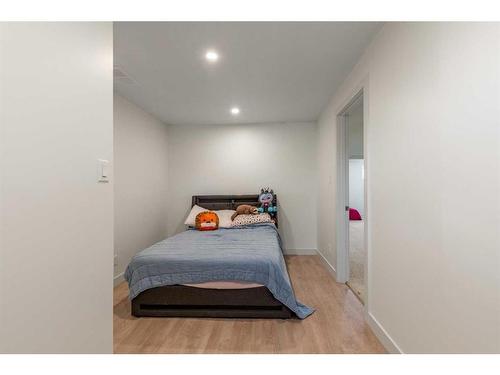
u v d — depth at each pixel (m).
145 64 2.44
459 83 1.13
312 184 4.57
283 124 4.59
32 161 0.86
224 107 3.73
